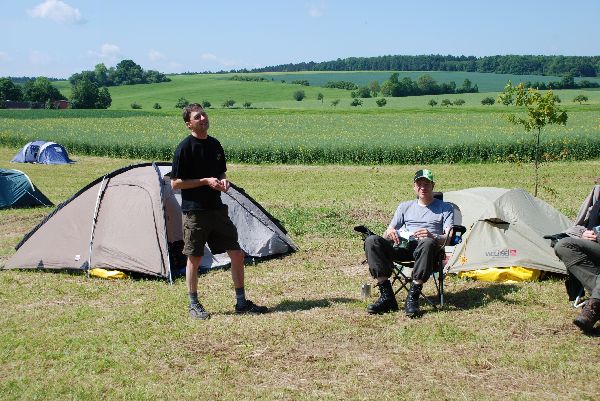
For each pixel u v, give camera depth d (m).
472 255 8.22
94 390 4.88
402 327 6.14
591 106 77.25
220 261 9.11
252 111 85.31
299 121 61.78
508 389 4.73
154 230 8.58
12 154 34.88
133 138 37.38
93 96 124.81
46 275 8.70
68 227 9.05
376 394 4.69
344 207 15.14
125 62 179.38
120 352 5.68
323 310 6.80
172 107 123.88
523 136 31.30
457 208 7.43
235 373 5.16
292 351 5.61
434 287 7.68
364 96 138.88
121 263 8.54
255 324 6.35
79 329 6.34
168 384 4.97
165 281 8.27
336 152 29.55
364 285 7.29
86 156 34.56
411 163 29.02
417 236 6.70
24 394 4.84
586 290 6.35
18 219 13.91
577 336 5.81
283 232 10.05
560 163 27.03
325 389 4.80
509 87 15.34
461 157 28.91
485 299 7.04
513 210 8.45
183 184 6.47
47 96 131.88
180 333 6.13
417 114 71.88
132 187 8.94
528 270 7.91
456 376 4.99
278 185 20.89
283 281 8.23
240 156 30.52
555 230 8.41
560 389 4.71
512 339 5.77
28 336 6.14
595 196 6.68
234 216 9.58
